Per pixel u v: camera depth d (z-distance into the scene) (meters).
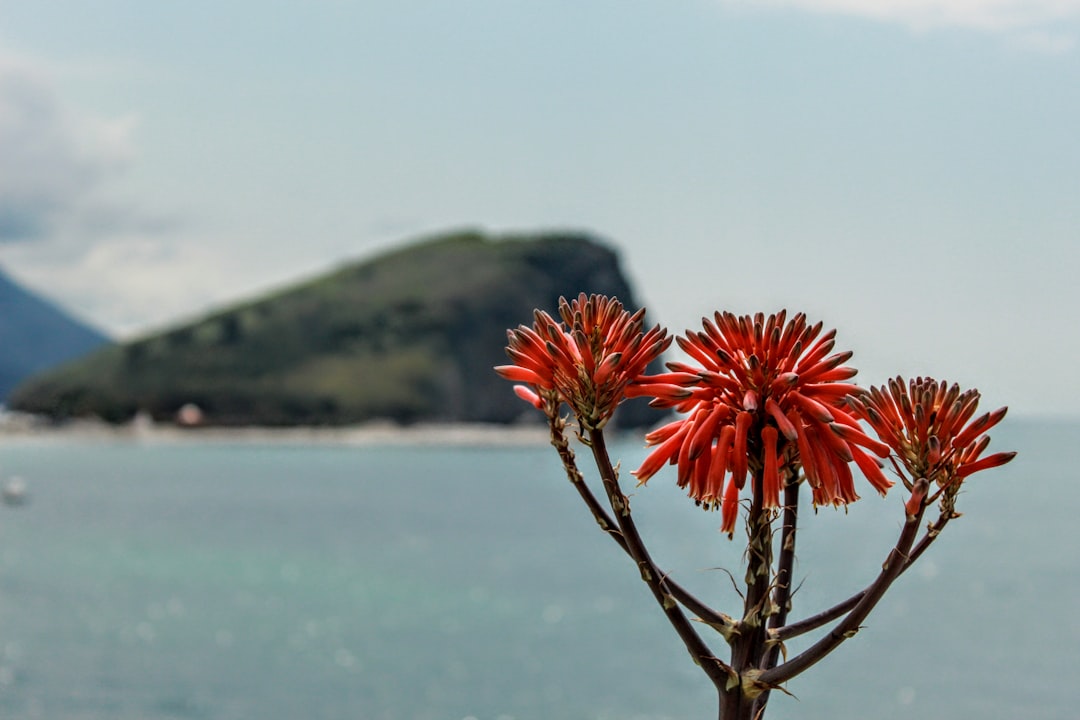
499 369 4.04
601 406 3.95
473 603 54.78
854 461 4.02
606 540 83.31
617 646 43.19
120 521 94.31
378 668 38.38
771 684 3.89
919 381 3.98
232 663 38.59
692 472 4.06
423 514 105.81
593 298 4.08
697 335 4.05
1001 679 35.81
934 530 3.97
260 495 124.12
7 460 193.25
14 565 65.62
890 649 40.91
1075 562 67.50
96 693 33.62
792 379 3.91
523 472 176.62
